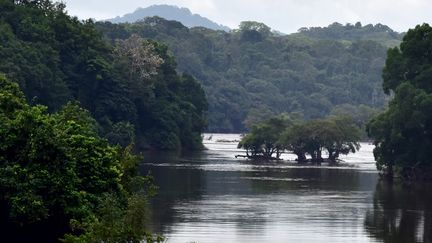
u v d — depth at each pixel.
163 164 137.88
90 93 172.62
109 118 174.25
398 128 120.50
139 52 186.12
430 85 123.12
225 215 73.50
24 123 51.47
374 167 148.12
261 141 167.62
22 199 48.53
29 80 146.62
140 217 41.94
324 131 161.38
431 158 119.94
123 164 57.88
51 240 53.53
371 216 75.62
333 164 156.88
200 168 130.25
